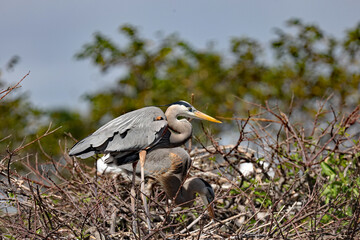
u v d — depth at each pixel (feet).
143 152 36.65
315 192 32.53
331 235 31.40
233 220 36.19
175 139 38.70
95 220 29.86
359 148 37.58
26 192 33.04
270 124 40.60
